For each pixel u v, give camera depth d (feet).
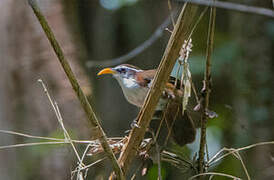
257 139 36.70
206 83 19.47
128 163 18.65
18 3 39.42
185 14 17.52
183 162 21.58
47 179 35.04
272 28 38.68
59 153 35.06
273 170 34.12
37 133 37.01
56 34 40.06
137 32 53.52
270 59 38.65
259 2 38.01
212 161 21.65
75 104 37.88
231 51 40.88
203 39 45.01
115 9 53.57
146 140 21.72
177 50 17.76
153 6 53.42
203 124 19.95
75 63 40.11
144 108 18.43
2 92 38.22
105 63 44.73
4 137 37.58
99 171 36.45
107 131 50.39
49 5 40.68
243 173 34.91
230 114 39.17
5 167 36.94
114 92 51.98
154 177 32.22
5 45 38.78
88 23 55.11
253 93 38.55
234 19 41.16
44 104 38.01
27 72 38.60
